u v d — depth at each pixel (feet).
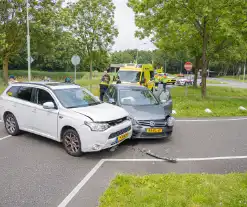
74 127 16.87
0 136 21.89
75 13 60.29
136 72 51.49
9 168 15.31
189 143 21.52
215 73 299.17
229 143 21.88
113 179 13.70
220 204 11.32
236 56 68.59
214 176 14.34
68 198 11.98
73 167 15.65
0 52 72.49
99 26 60.85
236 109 39.42
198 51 71.05
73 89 20.89
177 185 13.07
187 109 38.29
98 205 11.38
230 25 39.96
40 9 72.74
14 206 11.30
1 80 82.84
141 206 10.91
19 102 21.01
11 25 72.13
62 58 193.16
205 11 37.29
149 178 13.85
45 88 19.83
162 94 39.32
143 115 20.93
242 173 14.98
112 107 19.66
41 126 19.39
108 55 69.05
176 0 40.34
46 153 17.94
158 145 20.67
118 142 17.66
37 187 13.03
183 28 40.83
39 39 79.10
